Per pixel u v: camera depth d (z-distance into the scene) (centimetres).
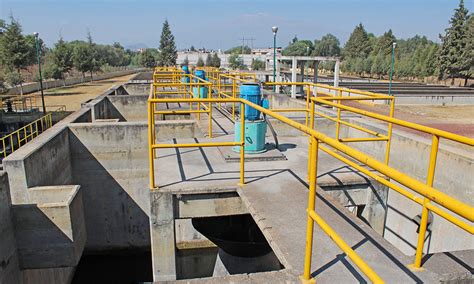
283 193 416
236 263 569
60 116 2034
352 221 348
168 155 569
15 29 2997
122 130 992
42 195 707
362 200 474
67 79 4597
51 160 836
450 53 4553
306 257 259
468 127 1809
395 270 273
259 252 554
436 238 693
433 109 2517
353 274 267
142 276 1048
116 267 1075
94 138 987
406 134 783
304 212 368
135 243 1069
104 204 1030
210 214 441
